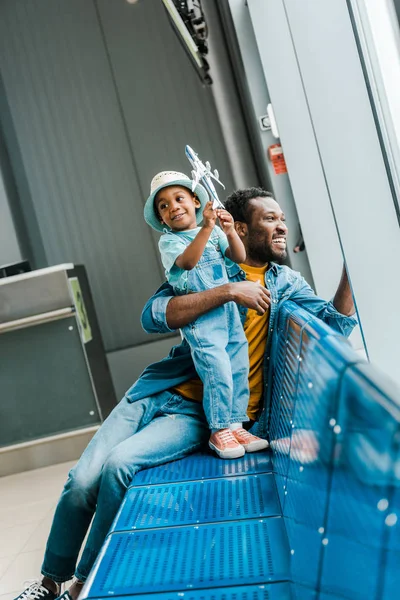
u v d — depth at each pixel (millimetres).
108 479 1766
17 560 2625
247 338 2078
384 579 712
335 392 882
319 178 3484
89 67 5230
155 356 5285
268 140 3924
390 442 687
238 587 1142
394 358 1988
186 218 2037
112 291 5324
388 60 1872
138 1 5156
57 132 5270
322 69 1966
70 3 5195
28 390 4238
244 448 1853
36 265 5234
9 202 5016
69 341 4199
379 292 1990
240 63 4523
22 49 5238
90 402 4227
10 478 4156
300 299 2104
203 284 2004
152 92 5215
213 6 4961
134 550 1331
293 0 1964
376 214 1979
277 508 1438
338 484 863
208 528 1391
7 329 4184
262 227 2078
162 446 1861
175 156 5234
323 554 928
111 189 5285
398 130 1890
